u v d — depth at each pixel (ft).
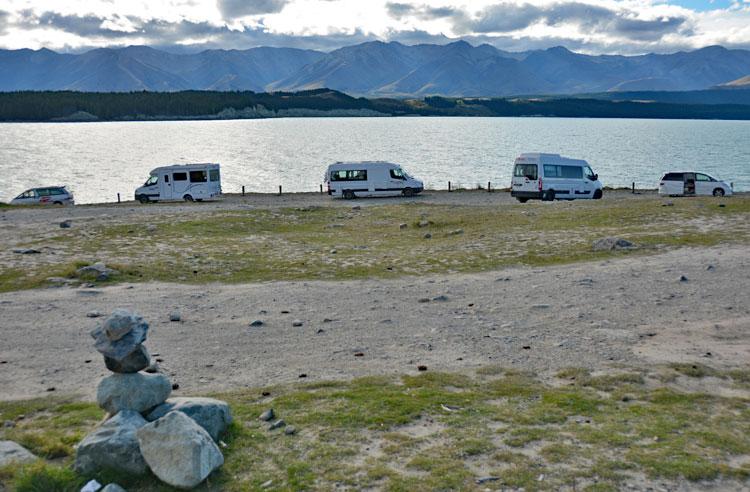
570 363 37.83
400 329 46.88
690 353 39.24
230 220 111.34
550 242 82.84
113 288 61.77
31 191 175.01
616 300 53.31
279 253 81.10
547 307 51.98
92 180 322.14
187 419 23.16
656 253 73.41
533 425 27.63
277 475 22.79
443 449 24.80
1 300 56.80
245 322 49.65
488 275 66.13
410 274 67.82
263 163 406.41
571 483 21.99
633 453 24.34
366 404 30.17
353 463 23.73
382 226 108.37
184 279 65.98
